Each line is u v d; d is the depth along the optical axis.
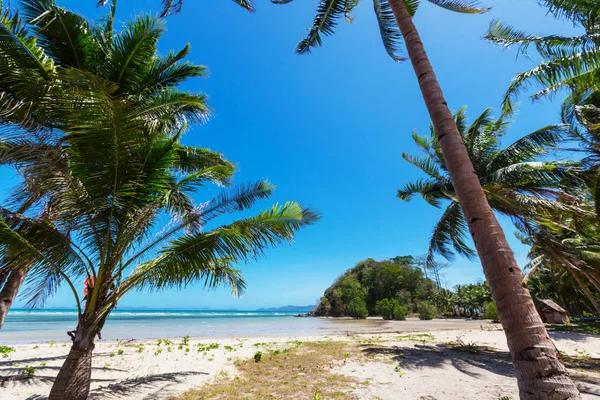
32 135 3.89
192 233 5.48
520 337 2.40
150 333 22.22
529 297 2.56
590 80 6.20
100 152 4.27
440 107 3.62
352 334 18.61
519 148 9.51
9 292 6.07
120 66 6.71
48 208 4.78
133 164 4.83
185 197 7.19
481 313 47.62
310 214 5.27
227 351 10.66
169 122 6.39
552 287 28.22
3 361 8.30
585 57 5.44
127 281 5.12
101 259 4.86
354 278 63.62
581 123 6.07
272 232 5.29
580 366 7.75
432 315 44.34
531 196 7.34
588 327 17.73
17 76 4.69
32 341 15.88
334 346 11.80
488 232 2.83
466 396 5.40
